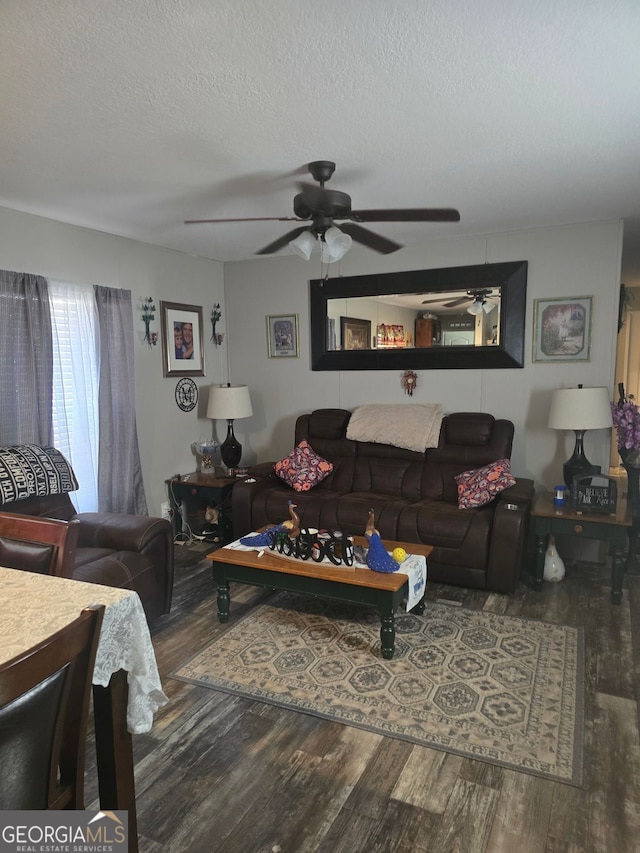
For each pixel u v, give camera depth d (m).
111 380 3.83
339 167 2.63
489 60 1.68
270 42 1.56
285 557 2.97
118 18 1.44
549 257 3.89
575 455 3.71
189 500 4.70
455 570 3.48
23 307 3.19
